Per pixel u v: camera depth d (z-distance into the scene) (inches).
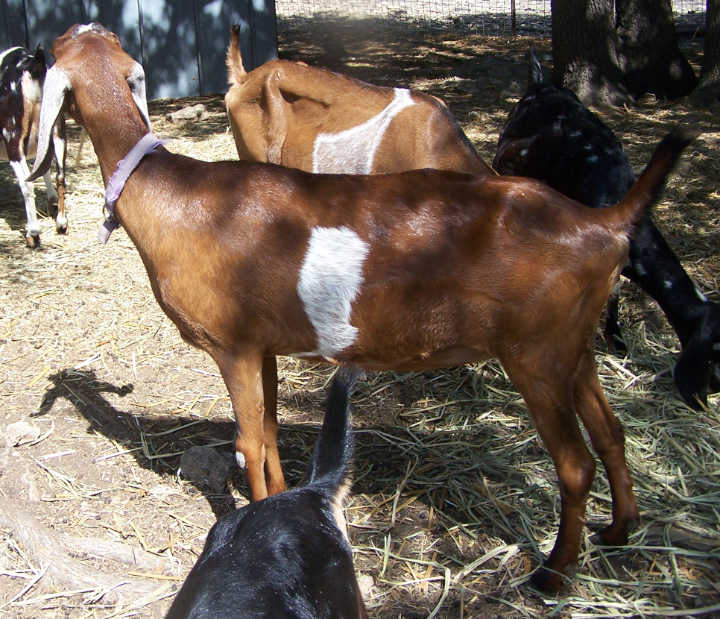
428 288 113.3
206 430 164.9
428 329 115.8
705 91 362.6
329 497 83.8
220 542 79.1
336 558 77.1
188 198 121.0
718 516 135.6
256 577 70.4
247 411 125.4
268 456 136.5
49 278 229.6
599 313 117.0
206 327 122.6
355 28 566.9
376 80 431.8
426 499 144.1
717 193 262.1
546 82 210.5
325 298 116.1
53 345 195.2
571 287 111.4
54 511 140.8
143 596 123.8
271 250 116.7
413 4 635.5
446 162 167.5
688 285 165.3
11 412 169.0
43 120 129.9
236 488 149.1
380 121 174.9
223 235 118.2
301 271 115.8
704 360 159.8
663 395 170.9
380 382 180.2
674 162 111.3
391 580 126.1
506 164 205.9
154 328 203.6
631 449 152.8
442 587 125.0
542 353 113.9
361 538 135.1
